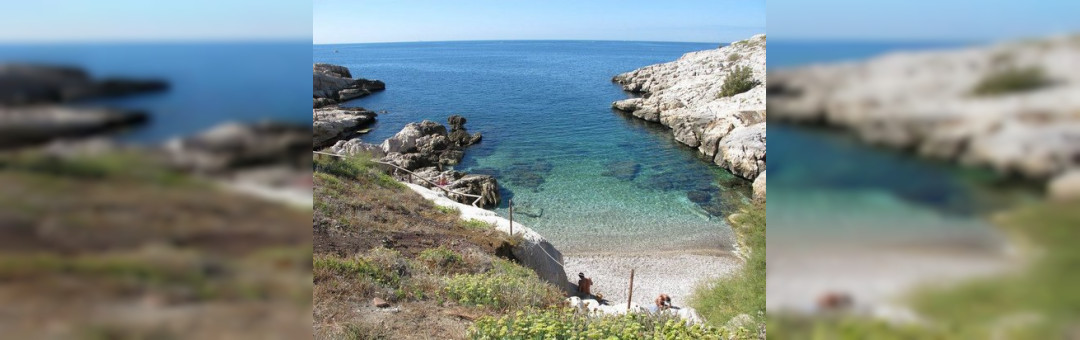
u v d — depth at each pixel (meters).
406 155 24.84
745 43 53.31
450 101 44.81
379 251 9.36
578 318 6.48
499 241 12.01
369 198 13.42
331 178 14.06
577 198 21.59
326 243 9.51
